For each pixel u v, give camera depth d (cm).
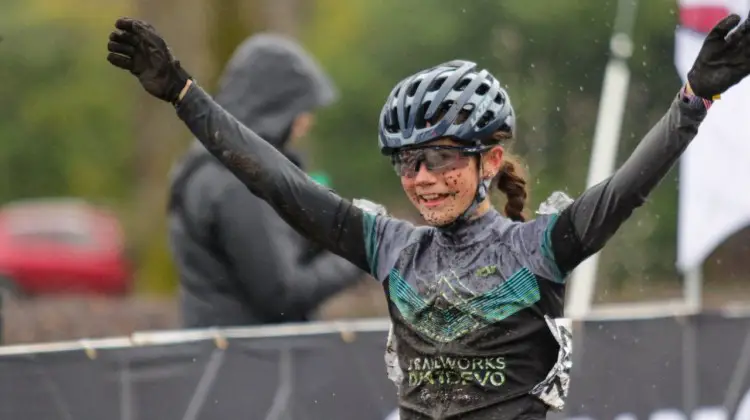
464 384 840
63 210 5009
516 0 4594
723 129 1518
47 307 1980
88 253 4750
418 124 838
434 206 848
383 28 5725
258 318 1277
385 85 5803
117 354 1160
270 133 1333
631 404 1310
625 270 2720
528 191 966
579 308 1516
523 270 841
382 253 888
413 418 857
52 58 7344
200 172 1273
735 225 1518
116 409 1159
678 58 1524
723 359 1360
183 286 1288
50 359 1145
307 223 896
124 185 7506
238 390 1194
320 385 1221
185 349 1180
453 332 846
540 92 4350
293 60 1356
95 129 7431
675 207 3075
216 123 894
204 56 3572
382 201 5878
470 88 840
